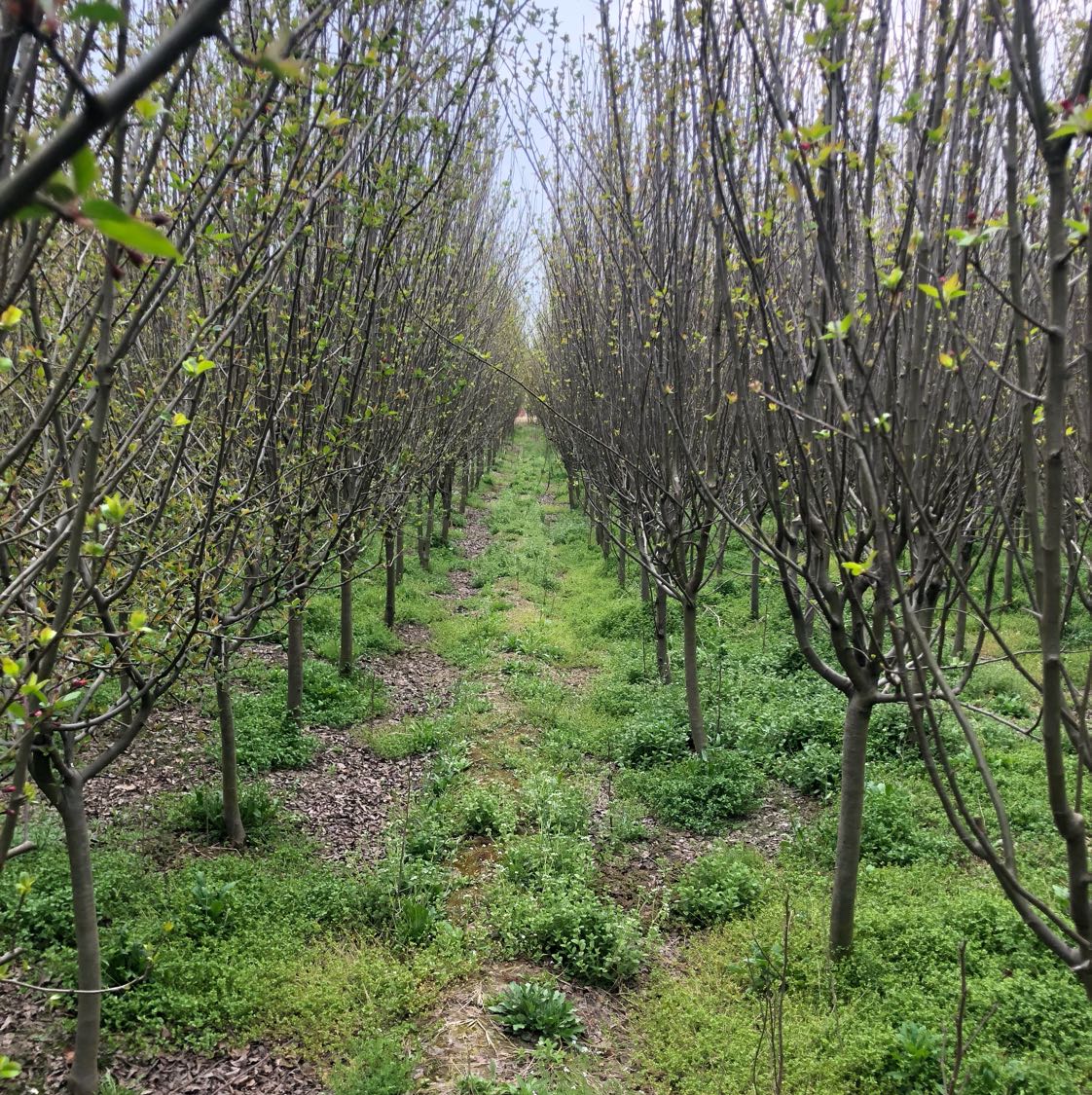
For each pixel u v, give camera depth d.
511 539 18.75
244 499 4.01
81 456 2.60
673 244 5.13
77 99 2.24
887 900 5.06
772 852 6.07
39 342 2.51
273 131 3.02
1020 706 7.92
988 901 4.79
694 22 3.20
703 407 6.16
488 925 5.19
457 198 5.82
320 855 5.98
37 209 0.63
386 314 5.74
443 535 17.20
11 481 2.89
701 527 6.85
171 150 3.34
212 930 4.91
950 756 6.93
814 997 4.31
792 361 3.75
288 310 4.96
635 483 7.38
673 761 7.44
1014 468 3.40
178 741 7.34
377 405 6.01
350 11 3.22
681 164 5.10
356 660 10.05
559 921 5.03
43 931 4.61
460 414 11.81
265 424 4.29
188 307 4.24
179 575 3.45
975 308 3.76
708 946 4.95
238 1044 4.12
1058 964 4.29
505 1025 4.38
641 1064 4.10
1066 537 2.94
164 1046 4.09
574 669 10.40
